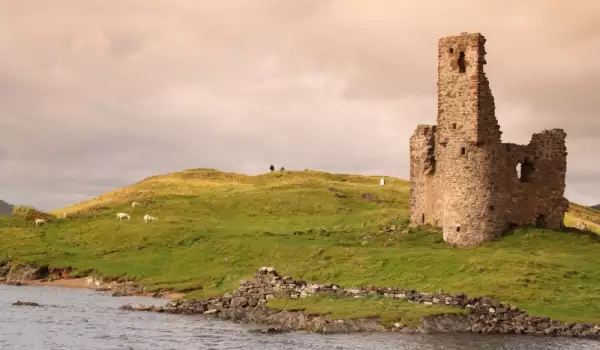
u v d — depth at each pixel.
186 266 80.75
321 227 100.12
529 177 81.88
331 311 52.75
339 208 121.94
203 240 91.31
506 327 51.22
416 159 87.50
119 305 64.19
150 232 98.06
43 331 49.88
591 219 138.50
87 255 91.06
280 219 111.06
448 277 65.06
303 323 51.75
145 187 151.38
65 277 83.12
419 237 80.69
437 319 51.47
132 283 76.69
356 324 50.62
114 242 96.00
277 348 44.12
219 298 61.53
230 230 97.94
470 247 75.56
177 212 117.25
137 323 53.78
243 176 166.38
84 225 105.38
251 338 47.47
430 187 85.19
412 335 49.00
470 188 76.38
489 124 77.25
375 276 66.81
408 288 62.00
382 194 138.50
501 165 78.00
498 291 60.16
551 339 48.62
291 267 72.19
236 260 79.31
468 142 76.69
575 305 56.94
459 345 45.59
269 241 84.62
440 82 79.06
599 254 71.12
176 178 162.50
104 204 130.00
